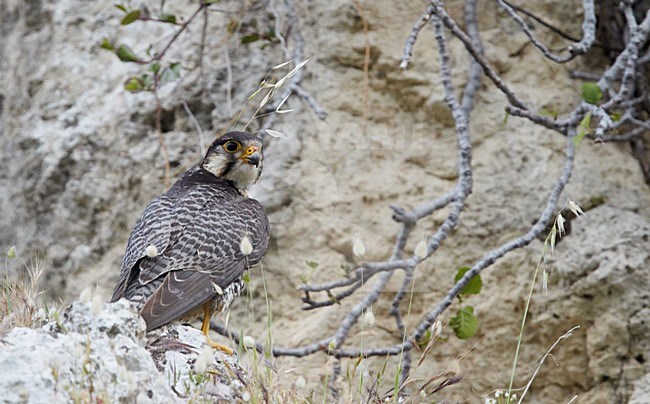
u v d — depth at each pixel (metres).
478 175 12.89
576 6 13.72
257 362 7.88
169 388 6.88
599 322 12.09
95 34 14.73
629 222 12.44
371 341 12.33
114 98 14.26
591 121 13.27
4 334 7.07
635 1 13.25
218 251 8.84
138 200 13.83
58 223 14.22
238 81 13.74
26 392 6.11
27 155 14.50
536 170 12.86
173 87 13.88
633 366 11.95
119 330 6.84
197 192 9.43
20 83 15.00
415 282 12.55
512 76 13.45
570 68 13.52
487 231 12.68
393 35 13.46
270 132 9.38
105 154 14.09
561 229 7.79
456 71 13.25
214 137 13.72
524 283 12.42
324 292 12.78
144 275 8.45
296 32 12.64
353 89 13.40
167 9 14.34
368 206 13.02
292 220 13.05
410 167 13.16
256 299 13.00
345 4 13.44
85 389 6.33
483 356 12.35
